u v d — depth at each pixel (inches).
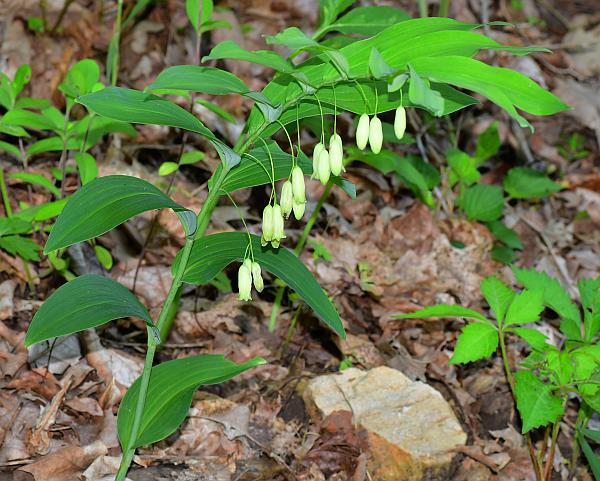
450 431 29.6
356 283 37.0
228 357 32.2
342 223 41.2
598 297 28.5
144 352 31.6
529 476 30.1
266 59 18.4
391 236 41.6
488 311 39.2
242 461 27.7
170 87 18.4
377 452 29.0
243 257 21.9
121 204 19.0
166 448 27.6
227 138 42.2
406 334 35.3
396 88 17.8
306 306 34.5
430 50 18.4
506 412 32.6
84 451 25.9
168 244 35.8
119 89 19.3
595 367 25.7
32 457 25.6
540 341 26.9
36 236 32.6
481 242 42.6
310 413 30.3
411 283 38.7
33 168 36.5
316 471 28.2
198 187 39.5
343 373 31.1
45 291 32.1
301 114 20.9
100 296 19.9
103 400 28.0
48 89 41.8
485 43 18.0
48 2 43.4
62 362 28.9
